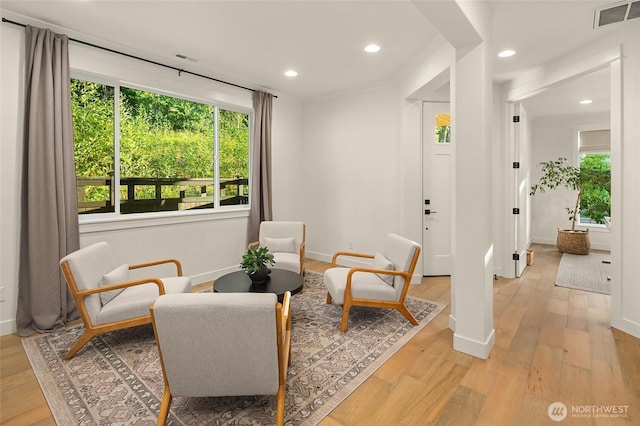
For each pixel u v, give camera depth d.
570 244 5.89
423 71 3.51
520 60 3.48
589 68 3.03
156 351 2.43
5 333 2.66
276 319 1.48
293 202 5.32
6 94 2.63
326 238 5.25
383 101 4.50
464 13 1.94
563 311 3.21
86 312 2.32
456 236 2.43
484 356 2.31
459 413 1.76
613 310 2.80
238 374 1.57
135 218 3.43
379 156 4.58
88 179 3.26
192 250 3.99
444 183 4.49
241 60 3.64
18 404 1.83
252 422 1.70
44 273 2.72
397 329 2.80
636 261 2.61
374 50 3.35
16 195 2.70
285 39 3.11
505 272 4.45
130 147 3.60
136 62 3.41
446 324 2.91
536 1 2.34
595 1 2.34
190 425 1.68
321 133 5.22
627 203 2.67
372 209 4.70
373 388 1.98
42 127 2.73
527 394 1.92
